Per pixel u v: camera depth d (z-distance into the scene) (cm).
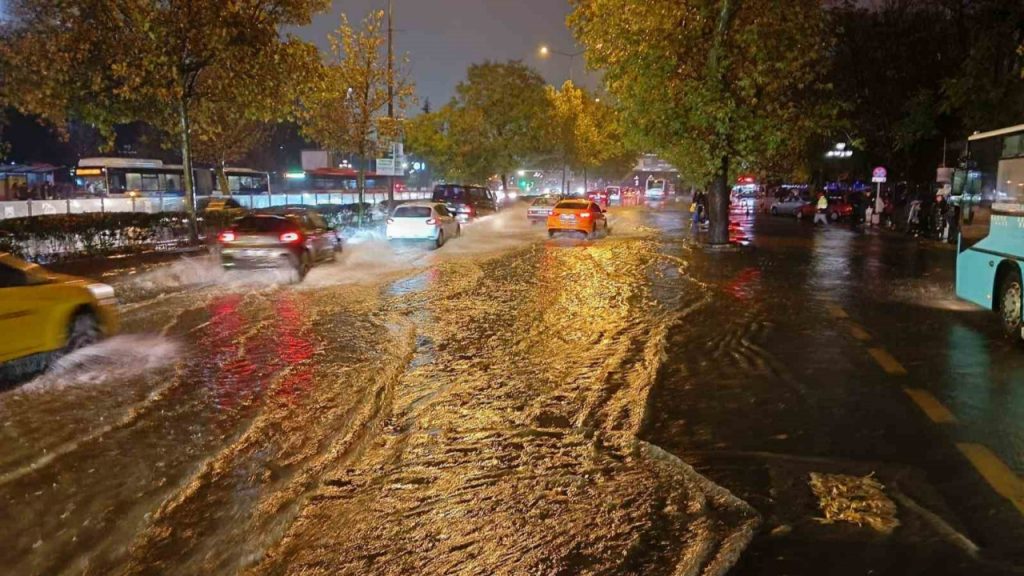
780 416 670
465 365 861
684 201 8744
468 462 561
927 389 757
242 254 1565
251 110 2144
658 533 445
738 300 1357
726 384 778
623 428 638
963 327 1099
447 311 1228
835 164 4928
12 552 424
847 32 3622
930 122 3250
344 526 457
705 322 1138
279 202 4259
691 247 2517
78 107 2003
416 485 519
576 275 1723
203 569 407
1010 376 810
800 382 786
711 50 2141
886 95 3616
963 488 507
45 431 630
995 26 2166
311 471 545
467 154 4838
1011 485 511
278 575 401
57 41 1834
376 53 2995
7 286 774
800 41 2150
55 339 809
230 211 2552
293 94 2169
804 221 4656
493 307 1269
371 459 568
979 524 452
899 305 1305
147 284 1538
